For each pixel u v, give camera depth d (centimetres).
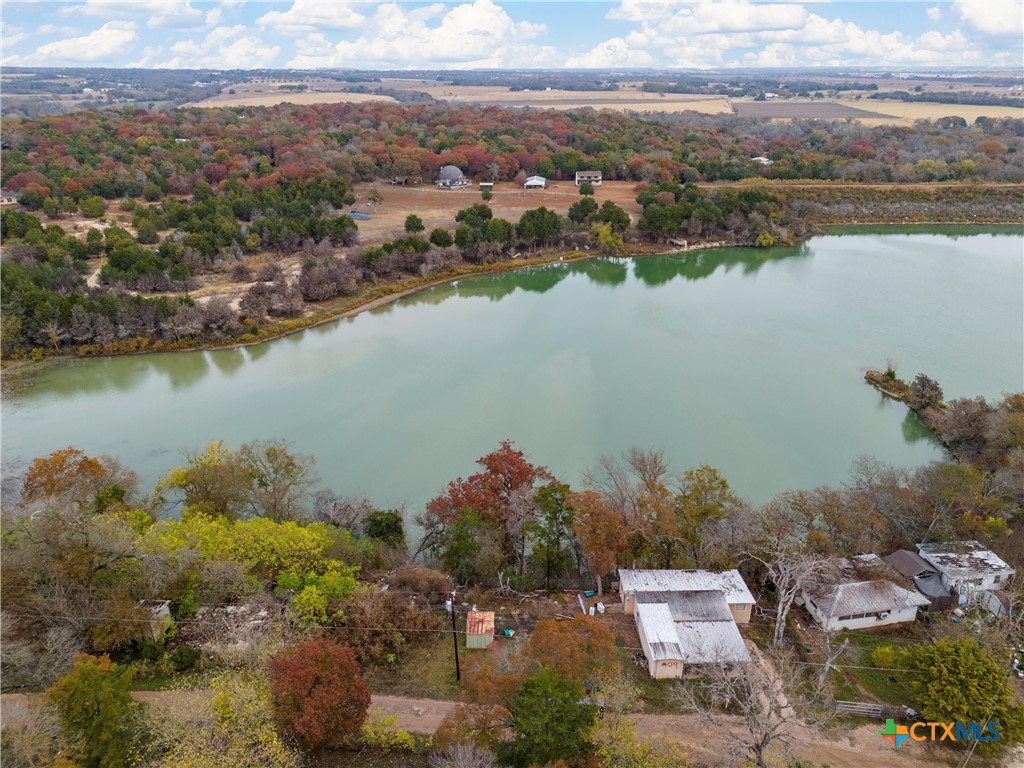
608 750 3588
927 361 9956
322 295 12306
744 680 4059
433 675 4541
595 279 14538
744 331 11200
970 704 4031
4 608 4328
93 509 5706
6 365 9938
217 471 6012
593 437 7938
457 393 9125
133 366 10150
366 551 5569
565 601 5356
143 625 4469
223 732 3584
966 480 6047
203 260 13262
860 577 5250
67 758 3372
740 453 7612
